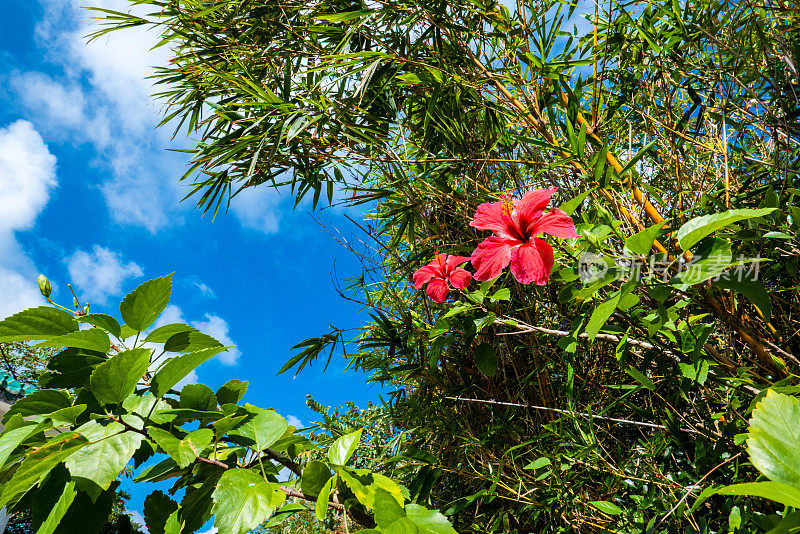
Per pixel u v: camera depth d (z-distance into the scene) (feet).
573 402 5.01
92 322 2.21
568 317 6.21
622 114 6.15
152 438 1.92
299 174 7.80
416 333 6.42
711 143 5.32
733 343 4.44
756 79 5.24
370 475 2.16
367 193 6.97
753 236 3.49
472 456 6.56
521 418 6.20
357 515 2.26
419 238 8.10
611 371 6.34
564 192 5.25
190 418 2.14
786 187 4.27
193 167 7.11
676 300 3.88
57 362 2.18
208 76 8.08
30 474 1.65
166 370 2.07
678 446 4.80
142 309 2.23
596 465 4.75
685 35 5.40
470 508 6.52
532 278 3.40
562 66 5.41
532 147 6.00
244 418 2.27
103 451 1.80
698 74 5.58
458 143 6.64
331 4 6.87
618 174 4.23
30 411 2.02
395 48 6.57
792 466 1.39
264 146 6.96
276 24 7.17
